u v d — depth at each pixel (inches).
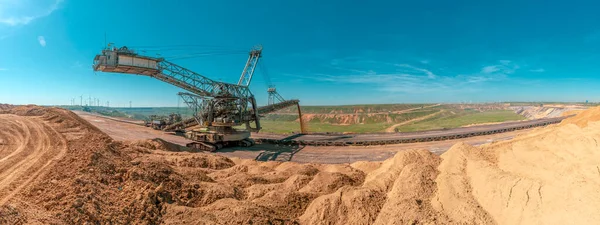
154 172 578.6
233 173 784.3
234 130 1628.9
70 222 392.2
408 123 4466.0
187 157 929.5
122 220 426.6
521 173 539.8
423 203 496.1
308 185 654.5
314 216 504.1
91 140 837.2
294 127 4151.1
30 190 474.9
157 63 1391.5
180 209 477.7
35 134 1030.4
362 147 1472.7
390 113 5664.4
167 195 517.3
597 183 399.2
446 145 1402.6
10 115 1457.9
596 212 345.7
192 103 1587.1
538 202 412.2
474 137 1578.5
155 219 447.5
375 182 651.5
